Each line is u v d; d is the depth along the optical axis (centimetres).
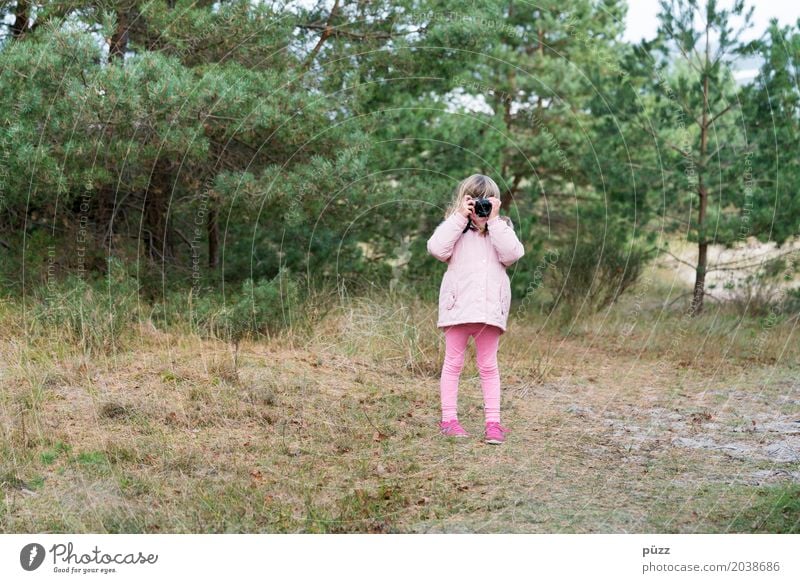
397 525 324
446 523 327
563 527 322
